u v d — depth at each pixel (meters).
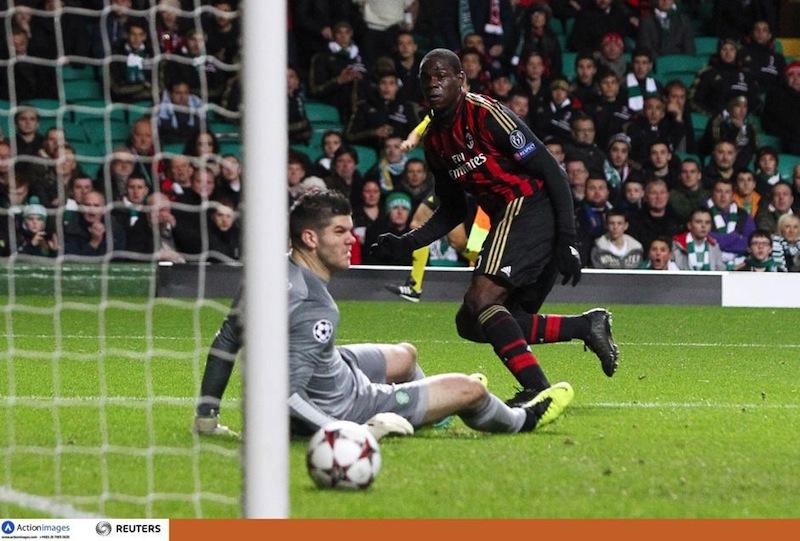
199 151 35.00
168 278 35.31
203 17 39.19
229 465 13.90
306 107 43.06
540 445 15.35
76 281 34.88
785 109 44.34
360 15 43.50
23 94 40.44
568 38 45.88
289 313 14.67
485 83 41.88
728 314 34.47
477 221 25.97
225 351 15.48
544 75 42.06
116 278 35.06
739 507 12.55
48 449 14.68
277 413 11.01
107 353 23.67
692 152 42.16
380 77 41.53
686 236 37.69
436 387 15.54
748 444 15.76
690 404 19.22
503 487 13.11
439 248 37.50
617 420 17.50
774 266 37.94
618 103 41.03
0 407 17.75
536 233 17.70
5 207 34.06
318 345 14.75
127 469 13.69
